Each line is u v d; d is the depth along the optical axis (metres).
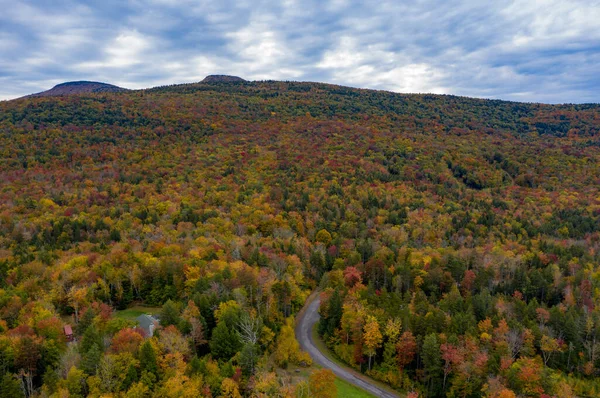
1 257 100.44
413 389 70.00
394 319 77.94
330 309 85.69
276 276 94.50
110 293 89.38
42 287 83.56
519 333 75.06
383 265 106.19
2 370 54.19
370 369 76.69
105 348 61.47
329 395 61.09
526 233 148.00
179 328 68.88
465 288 101.81
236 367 62.59
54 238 119.56
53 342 61.09
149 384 56.09
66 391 51.19
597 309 88.44
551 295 98.94
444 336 72.25
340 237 134.62
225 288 83.50
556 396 62.38
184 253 104.88
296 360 76.19
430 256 116.06
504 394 58.16
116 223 132.00
